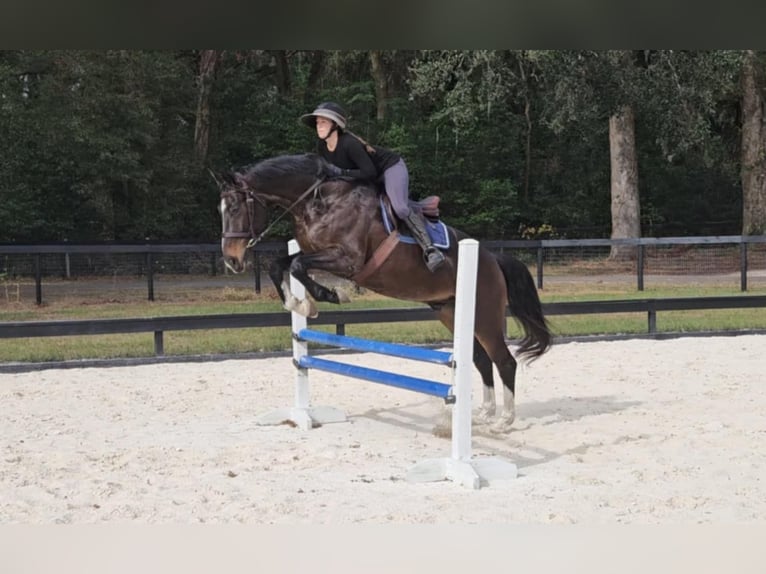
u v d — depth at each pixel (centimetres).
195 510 456
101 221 2792
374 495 491
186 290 1830
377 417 732
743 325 1294
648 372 938
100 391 838
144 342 1155
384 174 581
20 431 666
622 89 2288
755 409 741
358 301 1599
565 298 1590
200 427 688
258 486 507
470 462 527
